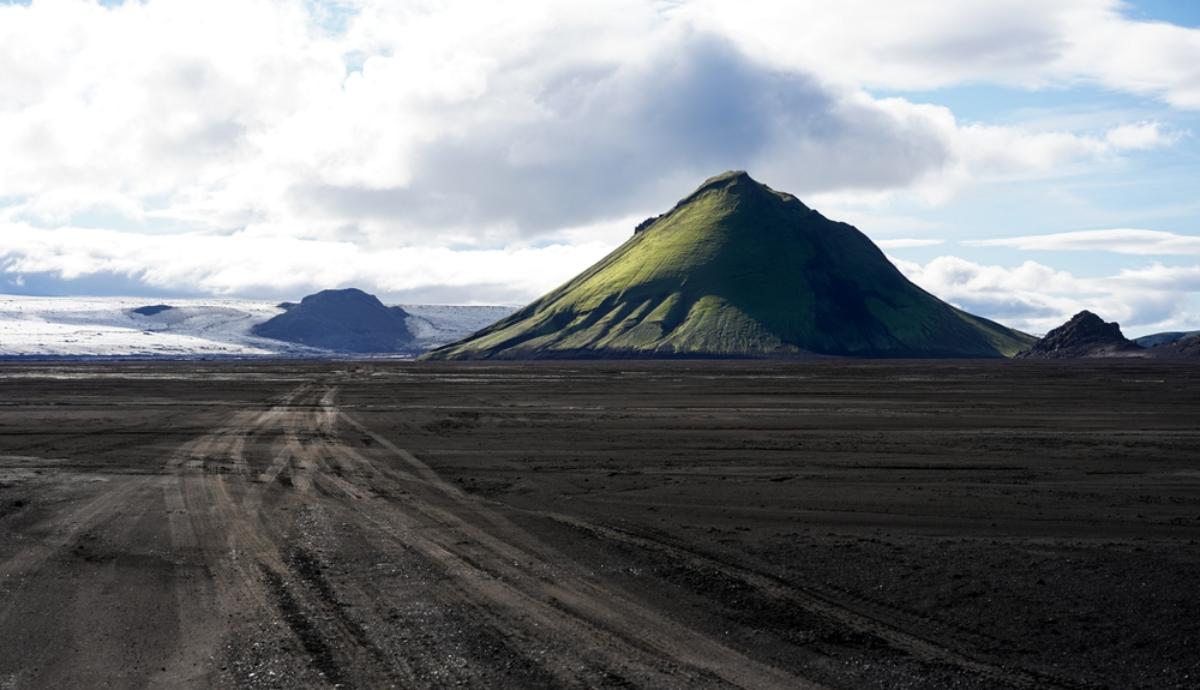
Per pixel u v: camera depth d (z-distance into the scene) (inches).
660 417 1925.4
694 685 404.8
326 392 2940.5
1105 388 3193.9
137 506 863.7
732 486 1003.9
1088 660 454.0
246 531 743.1
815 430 1643.7
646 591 562.3
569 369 5831.7
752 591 564.7
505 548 683.4
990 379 4023.1
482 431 1626.5
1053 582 595.5
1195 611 535.5
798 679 416.8
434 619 497.7
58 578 590.9
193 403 2397.9
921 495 945.5
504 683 402.6
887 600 550.9
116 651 446.0
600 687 399.5
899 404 2341.3
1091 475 1098.7
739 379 3991.1
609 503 893.8
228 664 426.6
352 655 438.3
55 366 6284.5
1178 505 893.2
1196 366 6520.7
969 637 485.4
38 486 989.2
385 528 757.9
